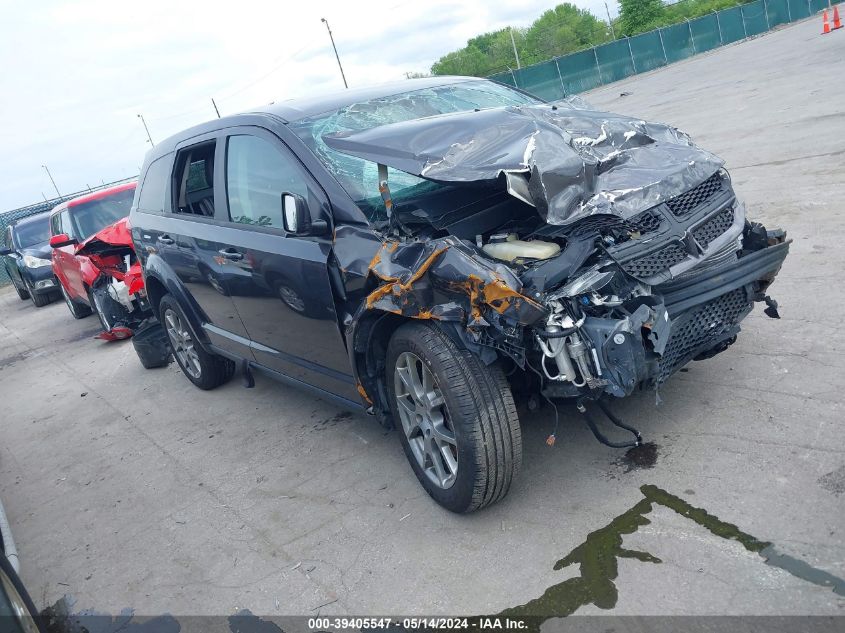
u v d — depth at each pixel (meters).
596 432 3.22
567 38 89.75
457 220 3.39
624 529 2.99
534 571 2.88
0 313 15.38
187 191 5.14
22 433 6.33
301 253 3.68
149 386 6.74
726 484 3.10
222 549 3.63
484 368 3.04
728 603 2.48
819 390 3.61
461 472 3.12
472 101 4.55
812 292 4.73
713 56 34.59
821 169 7.40
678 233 3.16
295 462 4.38
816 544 2.64
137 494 4.50
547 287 2.86
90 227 9.53
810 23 38.53
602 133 3.64
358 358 3.56
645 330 2.94
